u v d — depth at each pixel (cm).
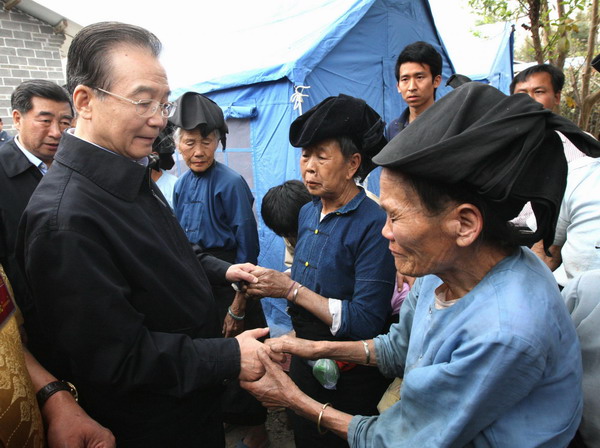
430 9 473
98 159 101
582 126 439
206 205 240
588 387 91
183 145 236
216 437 130
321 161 132
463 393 74
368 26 390
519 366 68
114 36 97
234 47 444
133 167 106
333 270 140
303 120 136
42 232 92
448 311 82
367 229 134
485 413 72
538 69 252
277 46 381
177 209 258
